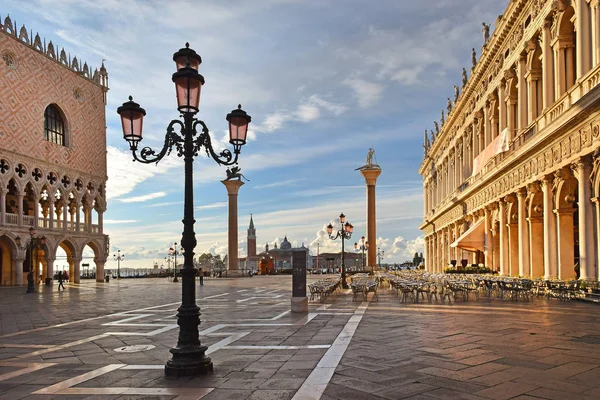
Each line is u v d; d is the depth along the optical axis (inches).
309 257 7194.9
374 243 2635.3
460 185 2239.2
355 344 491.8
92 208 2645.2
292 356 443.2
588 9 981.2
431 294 1048.8
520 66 1405.0
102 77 2741.1
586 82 954.1
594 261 933.8
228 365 412.8
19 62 2138.3
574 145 983.0
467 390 317.4
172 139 431.2
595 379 337.4
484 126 1888.5
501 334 526.3
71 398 327.0
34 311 956.0
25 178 2142.0
